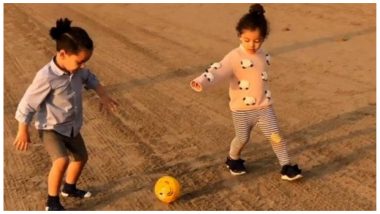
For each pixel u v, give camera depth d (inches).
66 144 198.7
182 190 212.2
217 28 486.0
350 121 268.7
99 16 575.2
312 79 332.8
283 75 343.3
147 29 501.7
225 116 283.3
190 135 261.6
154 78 353.7
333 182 213.8
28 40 477.7
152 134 264.8
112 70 375.6
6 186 220.8
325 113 280.1
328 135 254.5
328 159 231.9
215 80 203.2
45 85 182.4
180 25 507.8
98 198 208.4
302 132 259.0
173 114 289.1
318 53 385.4
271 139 212.5
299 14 502.0
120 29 509.0
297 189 209.9
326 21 470.9
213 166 230.1
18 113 183.9
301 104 293.7
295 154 237.8
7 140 264.7
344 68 349.4
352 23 458.0
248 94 208.1
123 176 224.2
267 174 221.5
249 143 248.7
